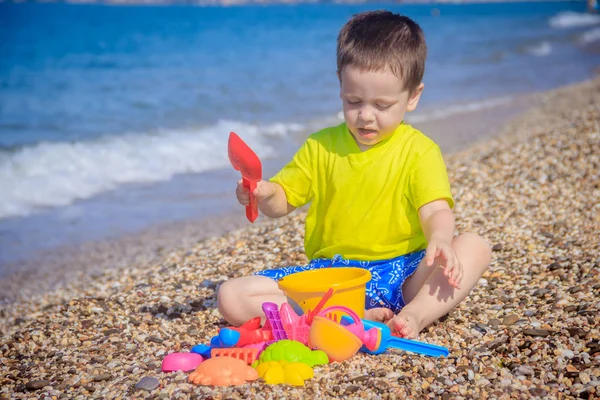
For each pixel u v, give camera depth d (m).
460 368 2.57
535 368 2.55
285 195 3.15
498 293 3.46
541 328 2.94
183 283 4.06
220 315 3.49
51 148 8.42
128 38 24.06
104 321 3.53
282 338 2.71
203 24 34.19
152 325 3.42
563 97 12.34
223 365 2.51
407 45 2.80
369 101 2.79
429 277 2.86
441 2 97.44
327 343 2.58
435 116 11.14
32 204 6.77
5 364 3.05
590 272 3.62
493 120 10.51
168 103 11.71
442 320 3.12
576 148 6.69
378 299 2.97
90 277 4.89
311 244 3.19
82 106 11.31
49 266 5.21
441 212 2.82
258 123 10.18
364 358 2.68
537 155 6.65
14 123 9.84
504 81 15.30
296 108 11.48
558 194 5.39
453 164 6.78
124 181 7.56
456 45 23.33
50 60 17.41
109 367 2.87
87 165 7.98
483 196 5.51
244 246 4.68
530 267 3.82
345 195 3.00
